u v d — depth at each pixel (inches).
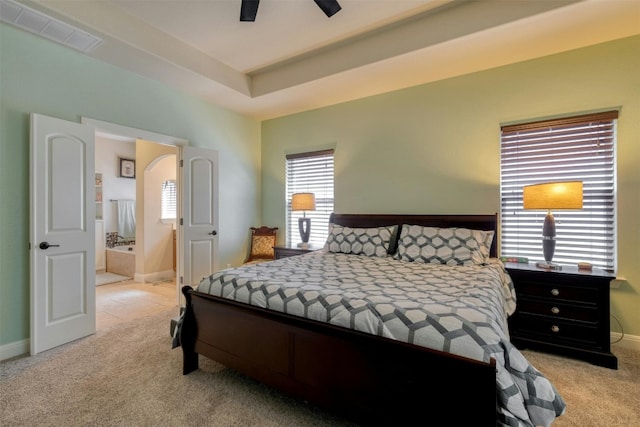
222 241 165.3
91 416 64.6
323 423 62.9
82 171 106.2
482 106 121.3
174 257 208.7
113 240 235.1
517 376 46.6
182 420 63.5
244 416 64.9
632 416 65.0
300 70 133.3
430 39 103.0
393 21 106.2
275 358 65.4
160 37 110.7
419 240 112.4
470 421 44.3
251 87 149.3
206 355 78.0
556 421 63.7
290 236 179.0
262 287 71.9
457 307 55.5
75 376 80.4
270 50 124.5
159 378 79.4
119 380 78.4
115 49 105.0
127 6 96.8
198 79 129.7
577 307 91.4
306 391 60.7
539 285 96.5
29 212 96.5
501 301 70.9
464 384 45.0
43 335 95.2
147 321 121.3
